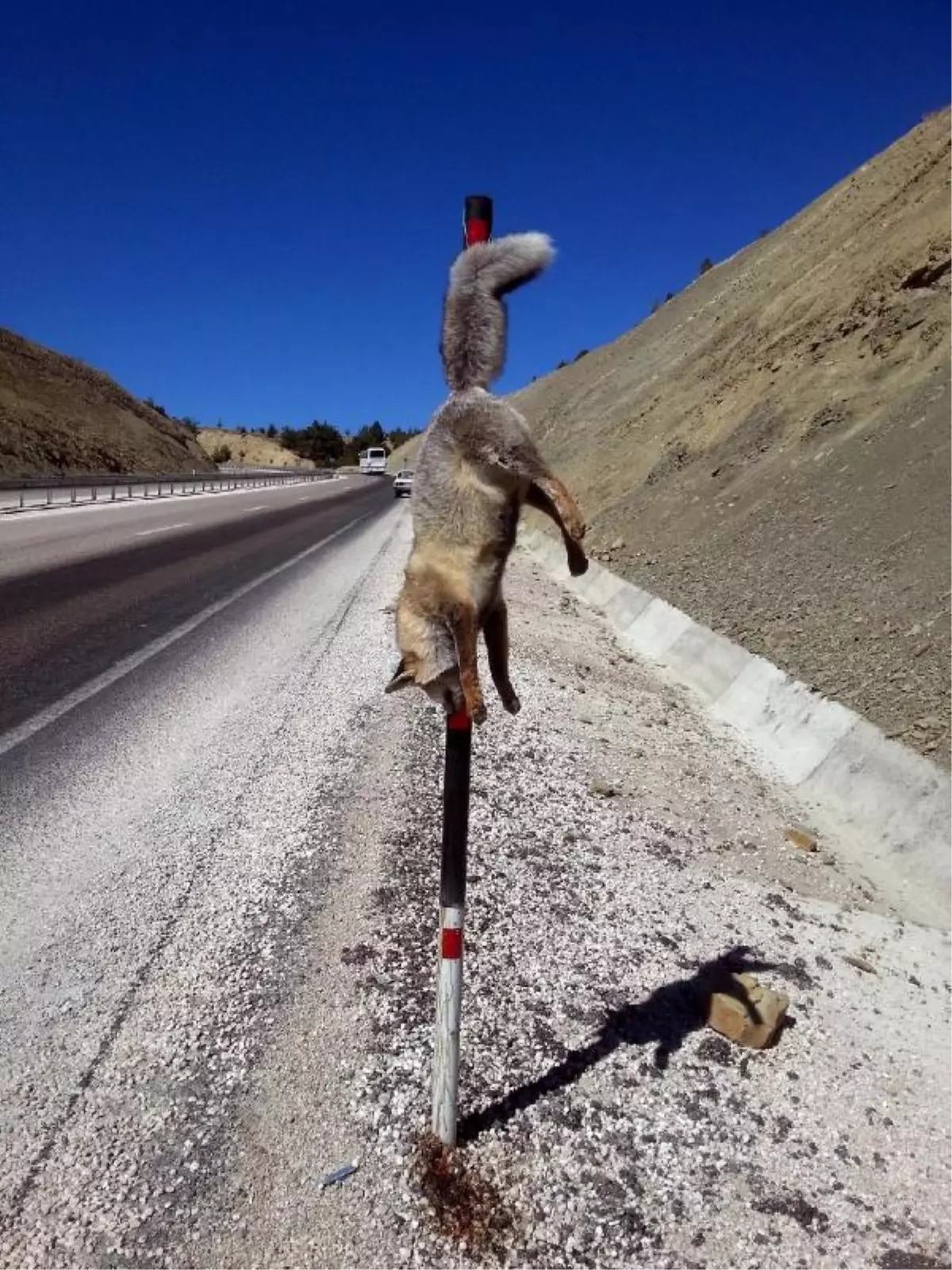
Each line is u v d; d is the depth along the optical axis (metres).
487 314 1.79
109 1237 1.91
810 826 4.62
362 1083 2.35
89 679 5.20
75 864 3.11
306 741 4.34
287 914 2.93
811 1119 2.52
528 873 3.42
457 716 2.02
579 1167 2.26
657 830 4.11
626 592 9.75
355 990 2.64
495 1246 2.04
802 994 3.06
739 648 6.83
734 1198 2.24
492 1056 2.53
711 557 9.01
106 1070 2.28
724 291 22.25
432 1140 2.23
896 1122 2.56
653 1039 2.70
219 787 3.79
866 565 6.59
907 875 4.10
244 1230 1.97
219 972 2.64
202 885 3.05
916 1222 2.26
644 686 6.86
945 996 3.25
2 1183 1.98
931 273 9.55
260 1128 2.19
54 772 3.82
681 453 12.91
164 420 40.72
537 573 12.42
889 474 7.46
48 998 2.48
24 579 8.43
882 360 9.55
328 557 11.16
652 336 26.42
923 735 4.62
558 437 24.16
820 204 19.78
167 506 20.08
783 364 11.79
